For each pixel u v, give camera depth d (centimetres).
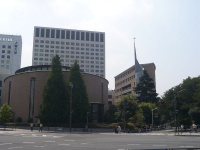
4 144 1889
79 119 5416
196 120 5966
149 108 7425
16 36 15650
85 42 17825
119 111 6219
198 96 6162
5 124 5425
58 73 5656
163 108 7250
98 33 18238
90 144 1955
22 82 6334
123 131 4925
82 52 17662
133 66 11862
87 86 6475
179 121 6675
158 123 7912
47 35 17150
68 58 17350
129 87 12138
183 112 6706
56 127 4934
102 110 6556
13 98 6419
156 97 8556
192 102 6694
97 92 6738
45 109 5359
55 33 17338
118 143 2070
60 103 5469
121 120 6153
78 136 3112
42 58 16812
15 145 1819
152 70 11719
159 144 1984
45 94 5475
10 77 6762
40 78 6150
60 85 5594
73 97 5469
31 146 1753
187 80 7056
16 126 5169
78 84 5584
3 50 15288
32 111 6066
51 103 5394
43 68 6981
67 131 4659
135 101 6475
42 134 3431
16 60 15400
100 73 17775
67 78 5909
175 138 2841
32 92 6169
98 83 6850
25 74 6338
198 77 7081
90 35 18038
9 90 6712
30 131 4306
